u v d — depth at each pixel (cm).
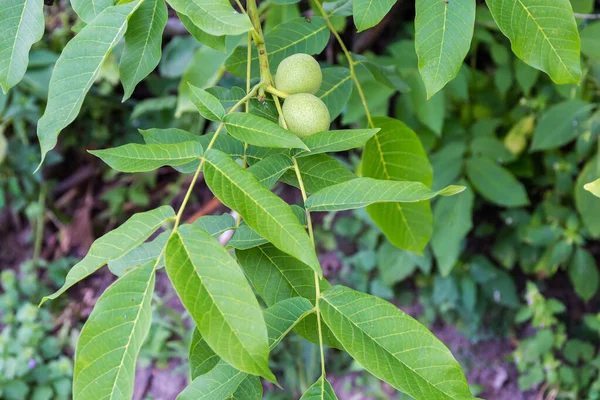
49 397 178
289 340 182
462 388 60
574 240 171
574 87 152
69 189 228
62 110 68
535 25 67
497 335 193
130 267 67
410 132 92
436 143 172
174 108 211
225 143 75
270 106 78
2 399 172
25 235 225
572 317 195
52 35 194
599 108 155
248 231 68
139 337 57
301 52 86
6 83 70
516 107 175
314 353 180
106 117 221
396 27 182
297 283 69
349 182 66
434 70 66
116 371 56
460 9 66
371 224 188
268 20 132
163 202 224
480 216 198
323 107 75
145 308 58
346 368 185
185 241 59
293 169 74
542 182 183
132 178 223
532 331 193
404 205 96
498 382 186
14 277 202
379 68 93
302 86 77
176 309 199
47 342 188
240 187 63
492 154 160
